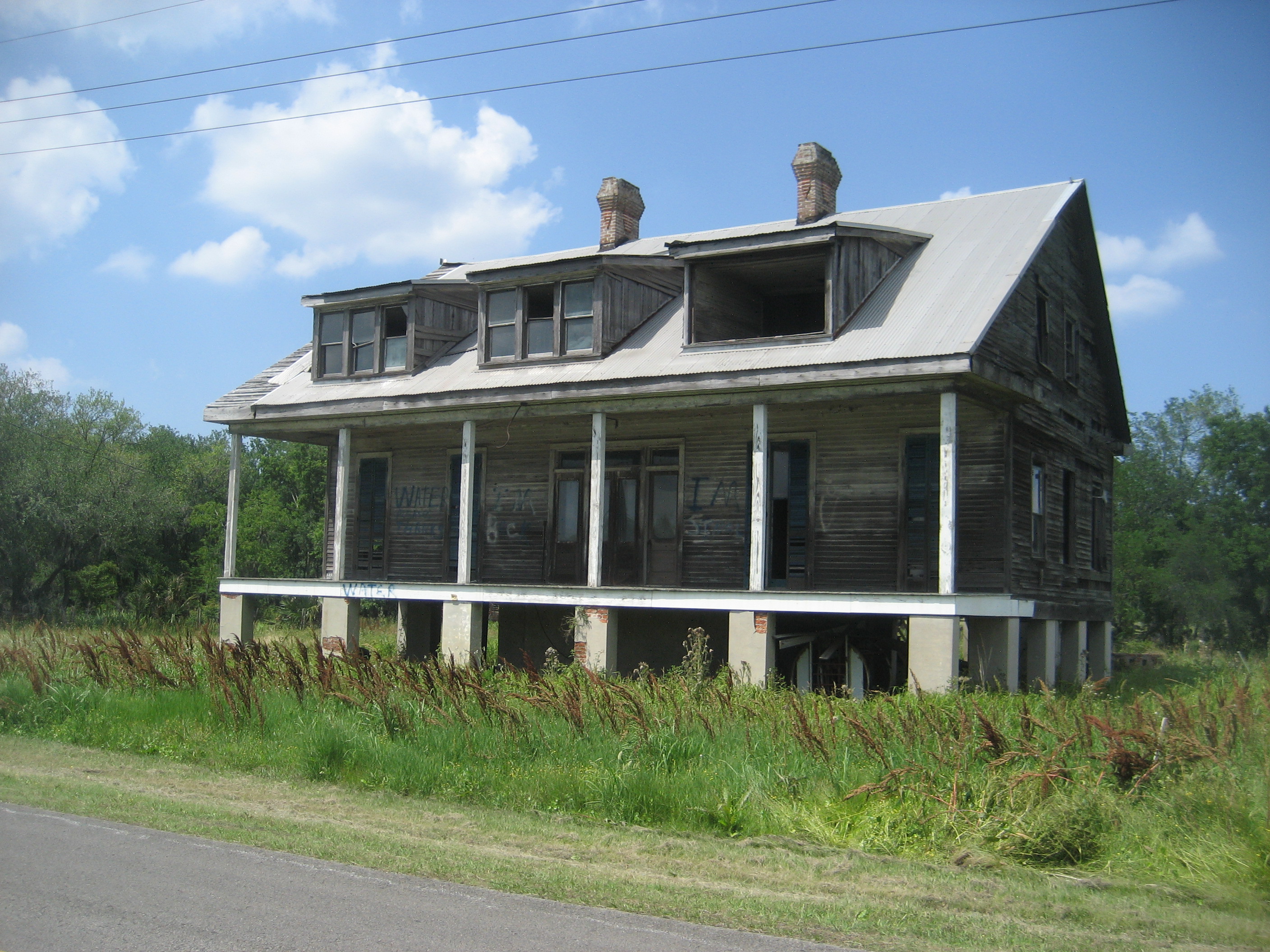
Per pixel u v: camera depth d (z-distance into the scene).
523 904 7.29
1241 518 49.75
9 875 7.71
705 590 18.44
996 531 19.17
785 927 7.05
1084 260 23.64
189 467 62.00
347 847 8.83
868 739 10.95
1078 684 20.67
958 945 6.85
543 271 22.14
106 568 46.19
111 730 14.71
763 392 18.36
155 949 6.15
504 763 11.93
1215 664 26.78
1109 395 25.66
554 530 23.91
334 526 27.22
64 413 47.53
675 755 11.66
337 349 25.44
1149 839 9.18
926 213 23.03
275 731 13.94
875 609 16.77
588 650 19.48
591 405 20.14
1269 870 8.44
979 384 17.45
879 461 20.31
